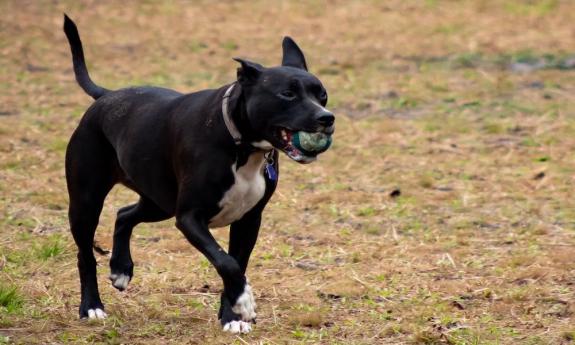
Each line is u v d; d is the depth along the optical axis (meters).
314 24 25.56
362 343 8.31
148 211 9.30
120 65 21.20
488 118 17.44
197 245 7.98
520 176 14.16
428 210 12.78
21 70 20.61
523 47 22.56
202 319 8.92
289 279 10.22
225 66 21.36
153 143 8.52
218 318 8.81
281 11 26.95
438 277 10.24
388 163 14.98
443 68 21.09
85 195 8.96
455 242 11.43
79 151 8.96
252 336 8.41
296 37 24.22
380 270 10.47
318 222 12.32
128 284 9.82
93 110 9.04
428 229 12.01
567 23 24.98
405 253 11.06
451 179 14.12
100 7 26.75
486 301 9.47
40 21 24.81
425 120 17.39
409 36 24.11
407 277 10.25
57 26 24.50
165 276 10.20
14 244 11.20
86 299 8.95
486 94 19.05
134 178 8.79
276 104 7.75
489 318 8.95
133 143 8.64
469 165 14.81
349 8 27.27
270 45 23.41
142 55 22.19
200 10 26.91
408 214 12.60
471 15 26.12
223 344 8.19
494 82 19.86
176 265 10.65
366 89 19.42
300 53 8.55
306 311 9.16
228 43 23.45
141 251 11.02
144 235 11.70
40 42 22.86
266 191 8.24
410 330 8.62
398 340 8.41
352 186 13.86
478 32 24.23
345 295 9.66
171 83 19.67
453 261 10.71
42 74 20.36
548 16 25.72
